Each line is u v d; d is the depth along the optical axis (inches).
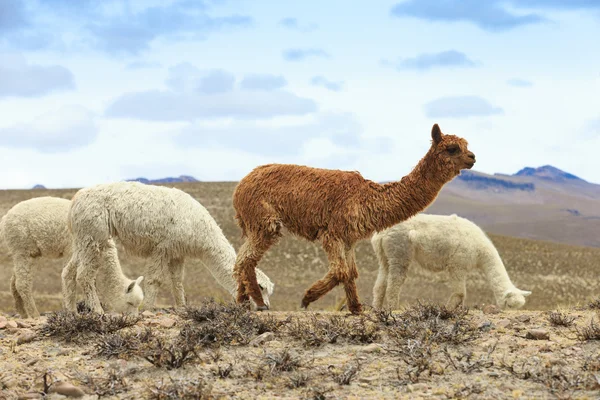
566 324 370.0
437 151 425.1
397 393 255.4
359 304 423.5
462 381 267.3
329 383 270.7
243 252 443.8
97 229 508.4
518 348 316.8
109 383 273.0
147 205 527.8
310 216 419.8
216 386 269.7
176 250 544.7
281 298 1769.2
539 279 2319.1
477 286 1984.5
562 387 251.6
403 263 634.8
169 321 389.7
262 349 326.3
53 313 385.4
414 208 427.5
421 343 311.6
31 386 277.0
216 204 3152.1
